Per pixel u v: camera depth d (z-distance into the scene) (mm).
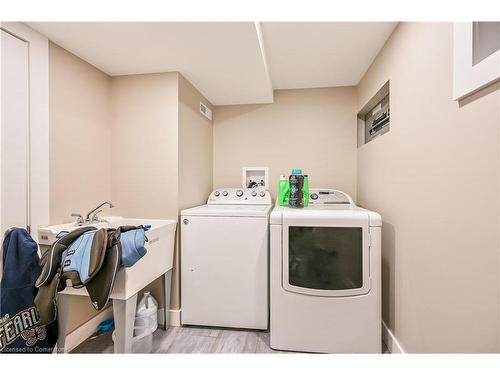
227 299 1815
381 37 1636
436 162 1104
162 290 1870
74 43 1513
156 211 1910
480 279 858
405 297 1395
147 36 1437
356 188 2488
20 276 1259
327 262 1534
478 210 864
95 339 1688
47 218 1472
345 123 2510
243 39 1462
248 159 2680
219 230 1821
